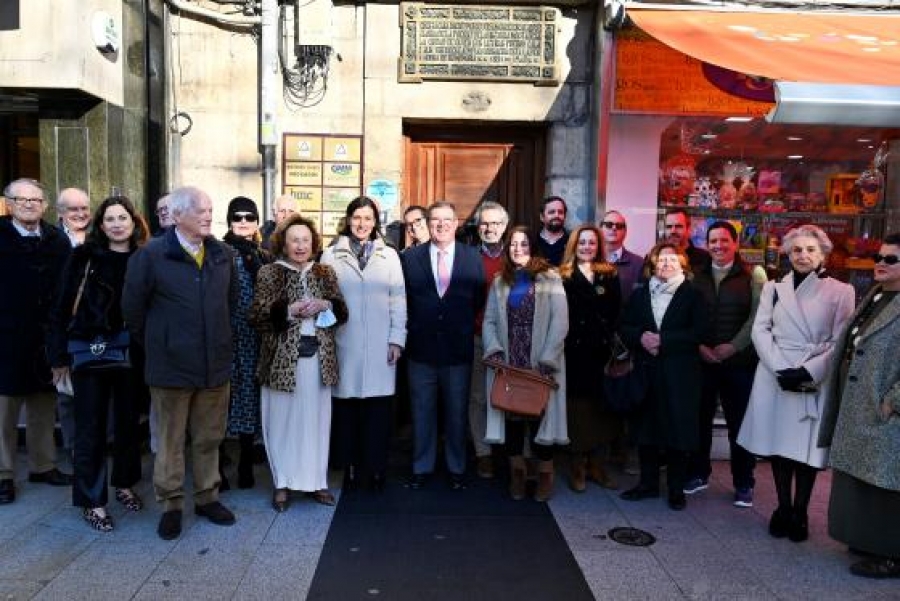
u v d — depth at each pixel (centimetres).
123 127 548
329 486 471
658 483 466
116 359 392
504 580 351
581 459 471
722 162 596
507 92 598
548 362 439
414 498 455
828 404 381
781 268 600
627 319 455
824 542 404
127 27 548
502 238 512
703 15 557
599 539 400
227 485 462
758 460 541
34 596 328
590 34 597
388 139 599
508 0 586
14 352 430
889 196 613
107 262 395
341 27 594
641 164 583
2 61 487
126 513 421
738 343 454
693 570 366
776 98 387
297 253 427
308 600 329
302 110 598
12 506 430
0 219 437
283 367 420
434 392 468
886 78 413
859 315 378
